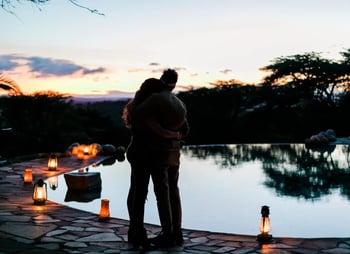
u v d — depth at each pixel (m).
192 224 7.31
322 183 11.68
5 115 21.08
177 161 5.41
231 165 15.73
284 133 32.12
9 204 7.65
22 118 21.50
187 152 21.36
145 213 7.95
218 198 9.66
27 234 5.76
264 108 32.91
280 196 9.87
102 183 11.50
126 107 5.54
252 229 7.00
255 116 32.66
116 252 5.08
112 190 10.43
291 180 12.21
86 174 10.27
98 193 10.01
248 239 5.68
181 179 12.44
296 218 7.74
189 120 31.77
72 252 5.04
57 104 22.75
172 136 5.30
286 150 21.62
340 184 11.50
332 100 33.38
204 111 31.83
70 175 10.02
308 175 13.16
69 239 5.57
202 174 13.45
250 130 31.91
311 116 31.97
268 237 5.58
